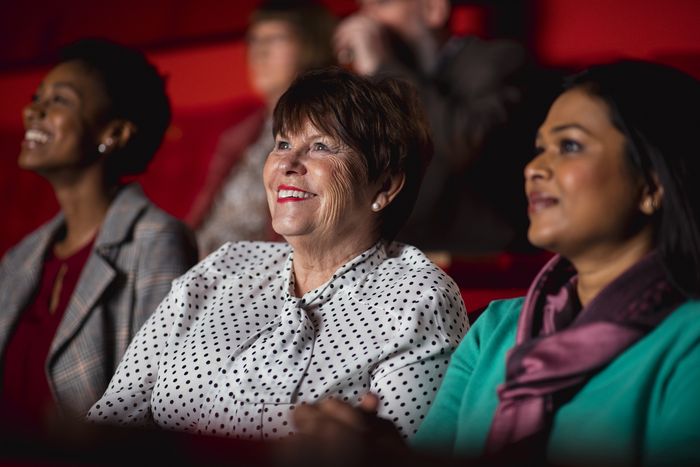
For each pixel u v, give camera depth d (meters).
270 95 3.73
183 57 4.32
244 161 3.73
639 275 0.96
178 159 4.03
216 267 1.49
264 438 1.25
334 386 1.26
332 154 1.38
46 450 0.87
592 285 1.01
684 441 0.88
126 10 4.48
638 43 3.42
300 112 1.40
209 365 1.33
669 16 3.38
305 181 1.37
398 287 1.35
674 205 0.94
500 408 0.98
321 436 0.93
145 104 1.99
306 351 1.30
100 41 1.98
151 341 1.44
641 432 0.92
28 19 4.61
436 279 1.36
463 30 3.40
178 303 1.45
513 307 1.14
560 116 0.99
